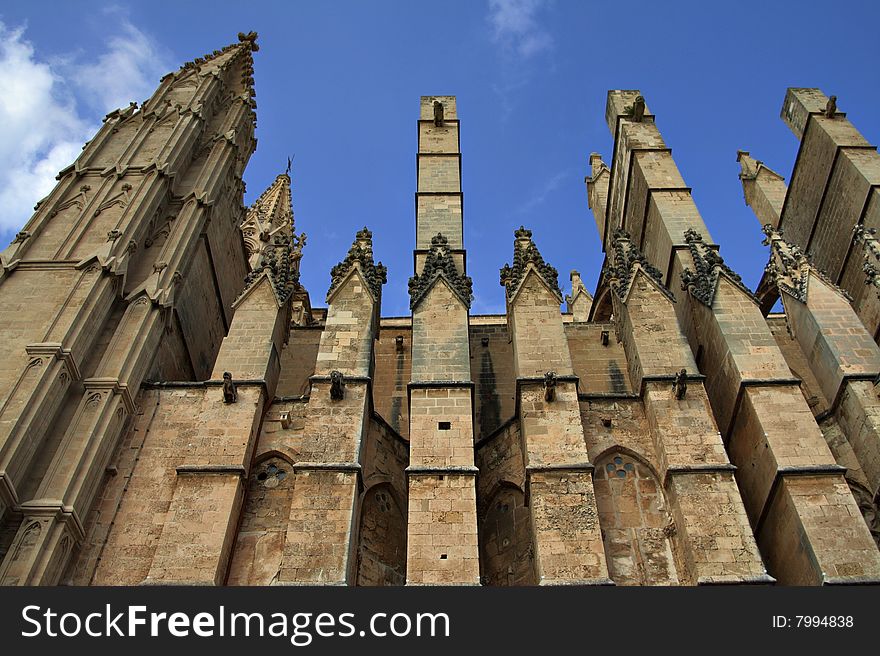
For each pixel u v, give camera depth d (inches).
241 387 908.6
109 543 784.9
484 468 925.8
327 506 759.7
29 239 1048.2
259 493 847.1
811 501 757.9
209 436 857.5
